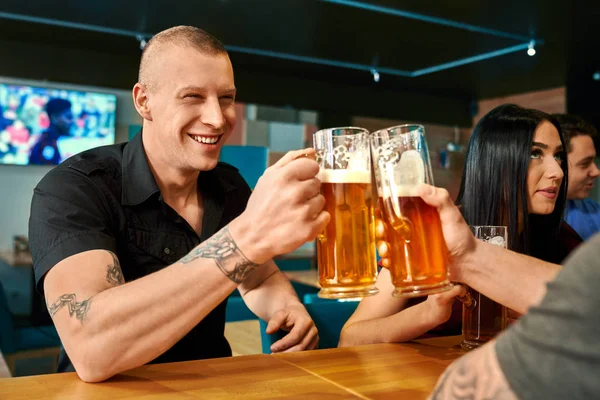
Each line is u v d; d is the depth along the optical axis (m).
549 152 1.53
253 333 2.56
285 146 6.43
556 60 5.61
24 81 5.29
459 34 4.79
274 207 0.86
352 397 0.82
